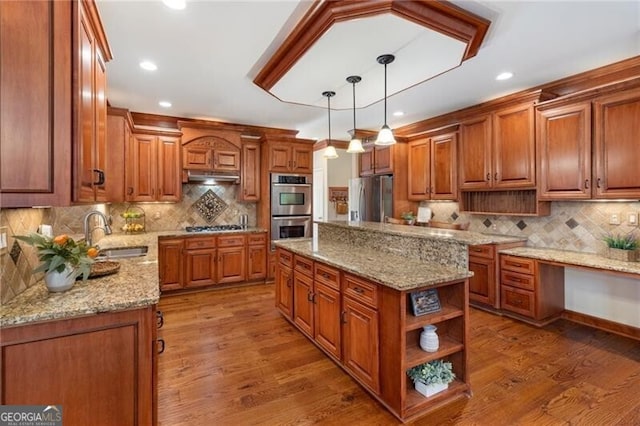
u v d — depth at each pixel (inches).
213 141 185.5
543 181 129.2
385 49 91.0
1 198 46.0
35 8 47.8
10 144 46.5
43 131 48.3
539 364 99.1
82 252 65.5
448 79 126.3
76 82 52.1
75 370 52.2
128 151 159.3
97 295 59.2
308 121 192.5
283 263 133.5
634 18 83.9
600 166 112.0
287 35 92.8
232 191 206.1
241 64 112.0
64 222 112.1
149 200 168.6
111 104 156.9
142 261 93.3
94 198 65.4
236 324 132.6
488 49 101.3
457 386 82.4
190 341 116.6
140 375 56.7
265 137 195.2
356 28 80.1
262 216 200.2
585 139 115.8
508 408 78.5
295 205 202.7
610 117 109.4
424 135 183.5
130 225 170.4
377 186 207.0
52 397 50.9
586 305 130.6
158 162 170.7
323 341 103.3
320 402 81.7
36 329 49.6
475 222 168.7
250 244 189.9
